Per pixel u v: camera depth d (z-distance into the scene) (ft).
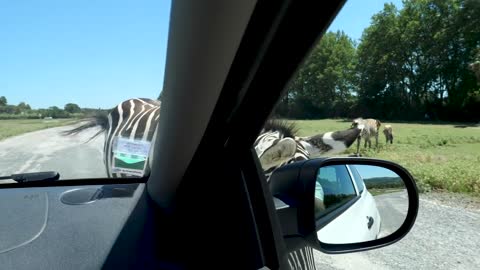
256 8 2.98
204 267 4.49
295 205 5.27
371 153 60.90
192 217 4.62
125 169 6.72
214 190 4.61
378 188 10.63
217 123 3.98
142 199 5.06
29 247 4.18
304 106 152.35
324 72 198.59
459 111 200.75
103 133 7.09
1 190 5.32
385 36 219.41
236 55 3.29
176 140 4.05
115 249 4.29
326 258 17.13
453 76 205.98
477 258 17.43
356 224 9.93
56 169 6.05
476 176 34.04
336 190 9.62
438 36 206.90
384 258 17.25
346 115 207.21
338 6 2.98
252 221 4.60
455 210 25.27
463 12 203.21
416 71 216.33
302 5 2.97
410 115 212.43
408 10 217.36
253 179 4.73
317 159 5.73
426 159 52.19
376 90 220.02
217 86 3.49
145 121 7.05
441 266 16.60
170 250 4.44
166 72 3.57
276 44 3.27
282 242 4.88
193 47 3.18
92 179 5.72
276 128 12.16
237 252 4.54
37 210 4.75
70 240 4.30
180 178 4.47
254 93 3.73
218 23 3.00
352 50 221.87
